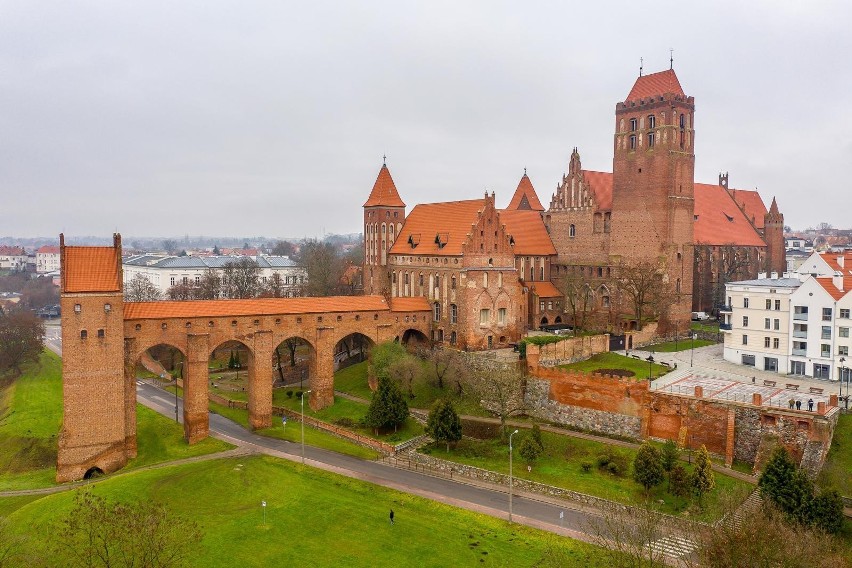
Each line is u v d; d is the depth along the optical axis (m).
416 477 84.88
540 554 63.31
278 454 93.56
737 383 95.94
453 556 63.50
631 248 133.62
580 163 144.25
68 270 92.38
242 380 142.00
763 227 177.62
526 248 143.38
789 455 71.81
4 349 158.62
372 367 117.56
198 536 57.50
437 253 127.81
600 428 96.00
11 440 112.69
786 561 46.97
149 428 107.00
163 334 100.44
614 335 135.75
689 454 84.69
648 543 55.75
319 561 62.62
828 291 98.38
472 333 122.00
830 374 98.56
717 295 150.38
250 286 197.50
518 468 85.00
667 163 127.81
